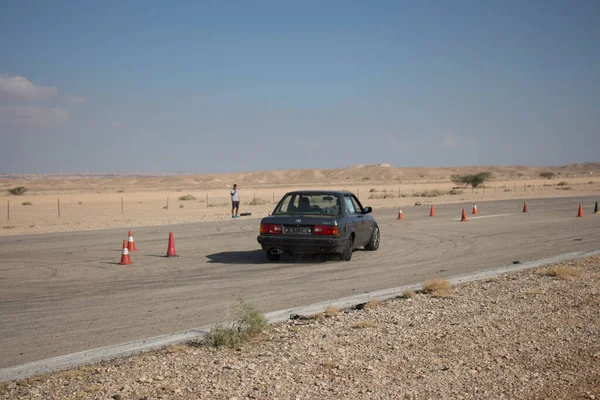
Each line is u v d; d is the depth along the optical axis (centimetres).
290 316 855
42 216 3625
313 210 1443
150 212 3944
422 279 1173
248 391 537
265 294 1036
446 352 658
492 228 2253
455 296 972
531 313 838
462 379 573
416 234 2067
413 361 626
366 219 1575
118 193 8331
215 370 598
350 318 824
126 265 1412
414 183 13162
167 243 1877
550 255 1494
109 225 2706
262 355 650
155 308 934
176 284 1149
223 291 1070
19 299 1015
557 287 1030
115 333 780
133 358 655
